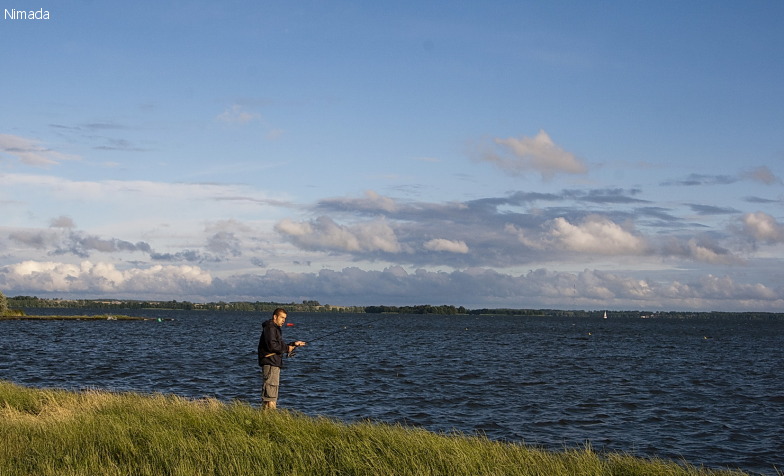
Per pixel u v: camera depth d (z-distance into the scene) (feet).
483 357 170.09
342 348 198.80
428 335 325.01
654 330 500.33
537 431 68.28
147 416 44.09
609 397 93.25
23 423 42.19
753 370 146.41
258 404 79.41
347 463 34.22
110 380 103.30
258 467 33.30
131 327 367.66
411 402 84.94
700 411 82.79
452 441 39.32
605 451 59.62
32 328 321.32
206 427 40.86
